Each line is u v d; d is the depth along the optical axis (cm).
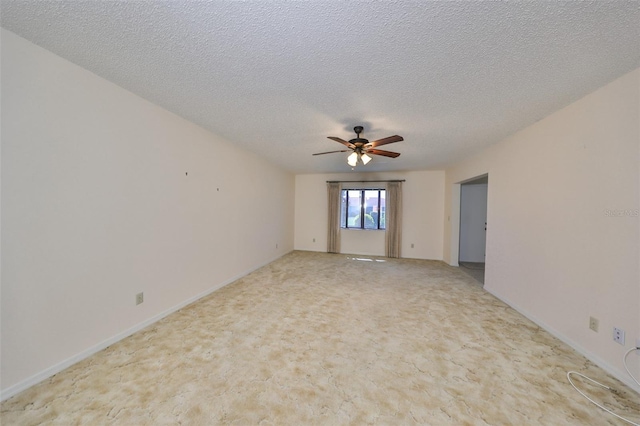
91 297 196
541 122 262
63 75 175
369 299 330
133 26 140
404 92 211
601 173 194
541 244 259
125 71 189
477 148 382
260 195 486
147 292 246
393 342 225
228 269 385
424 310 296
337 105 239
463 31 137
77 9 128
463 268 514
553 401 157
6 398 150
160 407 148
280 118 275
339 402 154
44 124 166
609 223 187
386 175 636
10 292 152
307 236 699
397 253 619
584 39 141
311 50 158
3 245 149
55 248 173
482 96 214
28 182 159
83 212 189
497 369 188
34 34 149
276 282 400
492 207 360
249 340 224
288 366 188
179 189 283
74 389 160
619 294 179
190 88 213
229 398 156
